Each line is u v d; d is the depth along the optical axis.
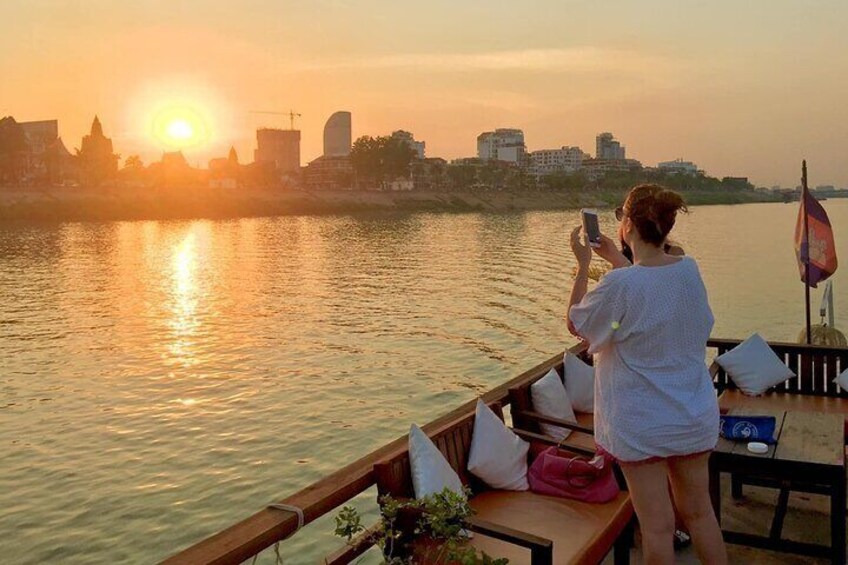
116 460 11.41
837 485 3.92
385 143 177.62
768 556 4.31
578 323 3.07
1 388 16.27
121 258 50.78
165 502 9.74
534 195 168.88
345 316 25.72
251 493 10.00
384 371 17.22
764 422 4.24
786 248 53.22
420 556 3.27
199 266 44.94
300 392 15.37
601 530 3.77
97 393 15.70
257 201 126.69
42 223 98.12
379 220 106.50
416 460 3.59
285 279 37.62
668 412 2.91
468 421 4.33
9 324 25.30
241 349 20.23
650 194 2.97
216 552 2.57
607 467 4.15
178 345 21.05
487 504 4.09
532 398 5.22
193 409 14.23
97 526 9.05
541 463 4.30
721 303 26.77
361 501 9.02
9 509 9.59
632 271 2.96
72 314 27.45
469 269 40.38
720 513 4.60
